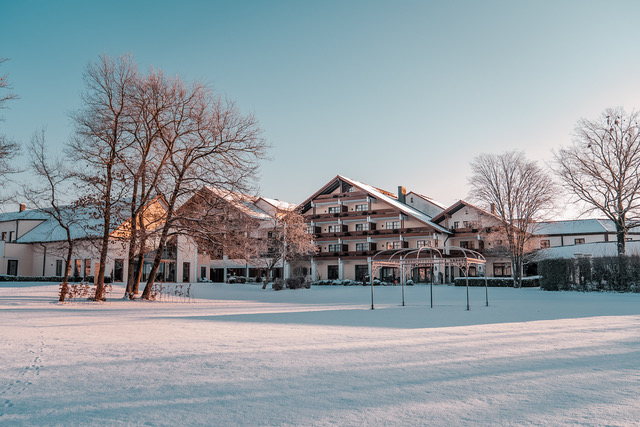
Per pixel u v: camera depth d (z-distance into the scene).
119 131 27.89
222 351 9.53
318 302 30.69
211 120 29.09
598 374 7.33
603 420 5.14
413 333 12.49
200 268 59.44
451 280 60.25
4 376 7.34
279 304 28.73
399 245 62.88
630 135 41.91
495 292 38.34
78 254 48.75
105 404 5.84
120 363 8.31
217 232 30.39
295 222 50.62
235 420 5.22
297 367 7.91
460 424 5.05
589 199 44.44
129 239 29.89
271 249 49.41
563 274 38.03
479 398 6.02
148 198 30.36
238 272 69.12
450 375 7.29
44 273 52.88
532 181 47.28
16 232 55.53
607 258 36.00
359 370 7.66
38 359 8.70
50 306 24.09
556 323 15.05
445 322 15.62
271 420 5.21
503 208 47.59
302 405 5.76
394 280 53.38
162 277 53.09
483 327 13.95
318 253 64.56
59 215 27.23
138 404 5.84
